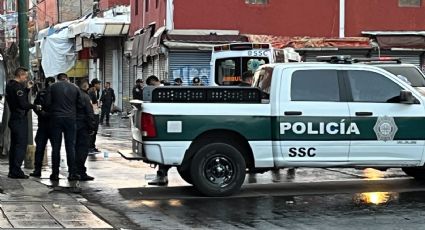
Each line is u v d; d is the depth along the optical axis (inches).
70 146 446.6
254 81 461.7
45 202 376.5
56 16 1883.6
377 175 509.0
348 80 420.8
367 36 1099.9
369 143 416.8
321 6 1087.0
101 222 327.6
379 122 417.4
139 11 1259.8
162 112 401.7
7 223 318.3
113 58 1451.8
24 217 333.1
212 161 408.5
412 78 581.0
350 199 403.2
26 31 515.5
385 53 1101.1
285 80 414.9
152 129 400.5
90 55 1481.3
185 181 460.1
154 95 404.5
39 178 465.7
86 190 435.5
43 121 468.8
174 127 402.6
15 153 457.1
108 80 1478.8
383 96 422.3
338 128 414.3
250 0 1059.3
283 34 1072.2
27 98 456.4
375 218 346.9
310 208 375.6
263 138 410.3
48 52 1432.1
